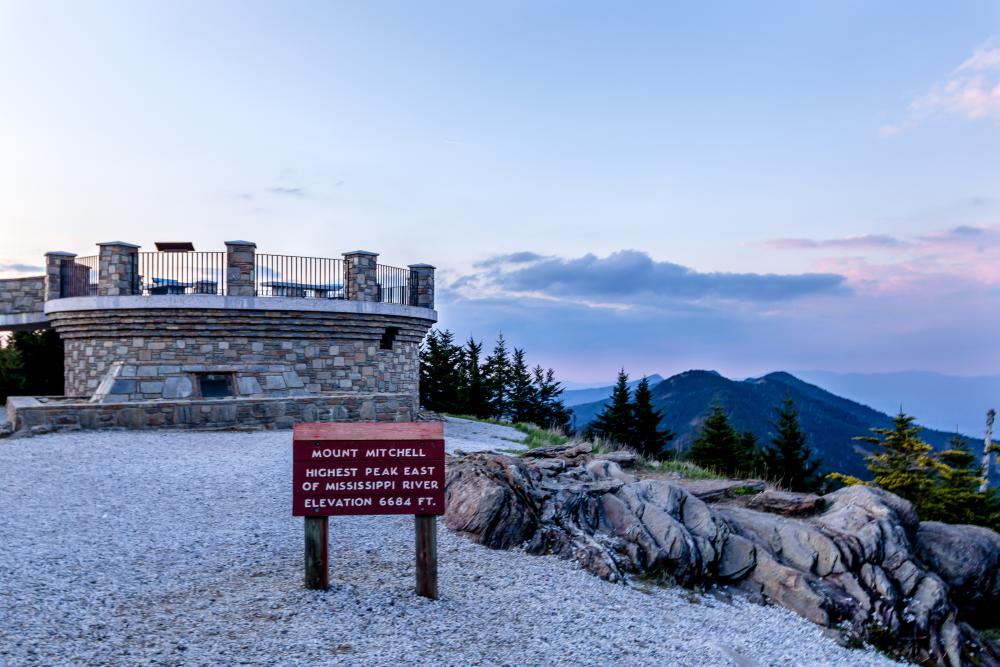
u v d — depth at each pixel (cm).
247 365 2009
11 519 890
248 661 546
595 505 1062
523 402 5625
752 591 993
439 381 4606
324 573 721
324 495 719
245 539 880
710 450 3788
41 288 2452
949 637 971
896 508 1198
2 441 1380
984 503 2628
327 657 565
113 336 2022
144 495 1045
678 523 1028
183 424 1603
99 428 1541
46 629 577
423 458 732
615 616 764
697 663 682
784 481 3966
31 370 2897
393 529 977
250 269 2031
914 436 2780
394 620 659
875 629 948
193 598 677
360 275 2183
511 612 721
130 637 577
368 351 2219
